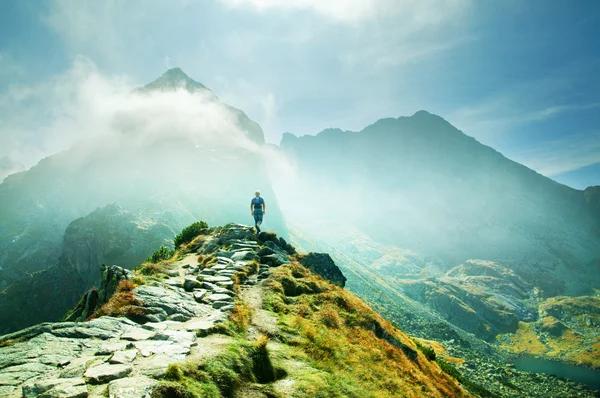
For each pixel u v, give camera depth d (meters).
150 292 17.12
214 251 33.47
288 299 21.53
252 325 16.28
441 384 23.55
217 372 10.72
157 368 9.82
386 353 20.27
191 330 13.47
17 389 8.12
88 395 8.17
